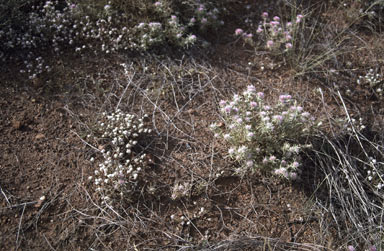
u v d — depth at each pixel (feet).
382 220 3.05
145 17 3.85
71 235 2.79
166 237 2.84
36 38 3.67
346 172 3.17
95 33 3.80
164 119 3.37
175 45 3.82
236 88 3.63
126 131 3.12
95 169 3.06
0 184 2.93
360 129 3.40
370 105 3.67
